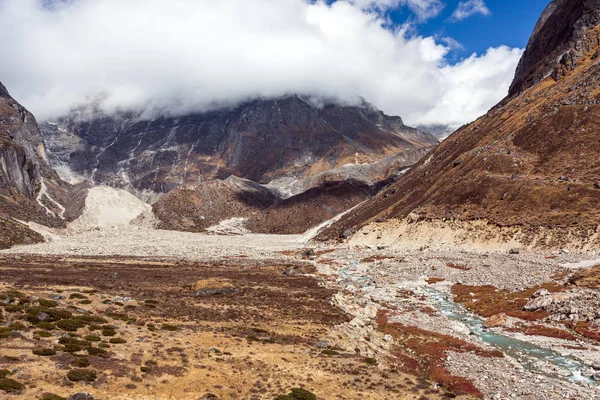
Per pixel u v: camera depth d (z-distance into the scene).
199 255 177.00
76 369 35.81
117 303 60.12
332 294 86.31
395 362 50.66
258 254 183.62
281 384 39.72
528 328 62.88
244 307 68.81
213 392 36.69
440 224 152.75
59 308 52.19
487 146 182.25
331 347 52.69
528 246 120.25
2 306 47.75
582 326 60.28
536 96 198.88
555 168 147.25
